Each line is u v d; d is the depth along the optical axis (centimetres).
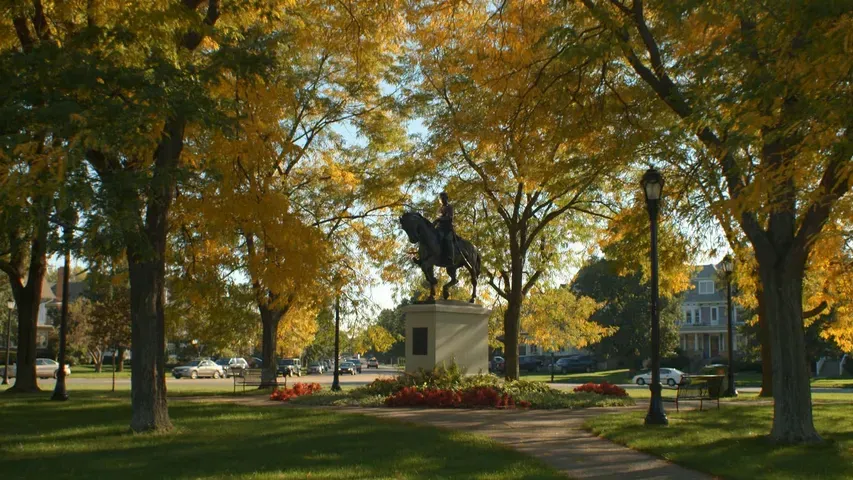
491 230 2927
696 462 1105
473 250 2347
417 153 2888
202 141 1530
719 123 1214
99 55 1193
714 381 1977
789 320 1345
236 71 1322
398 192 2973
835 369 7175
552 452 1220
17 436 1387
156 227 1481
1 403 2311
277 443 1259
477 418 1736
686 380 1931
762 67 1084
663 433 1431
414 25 1673
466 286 3334
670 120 1678
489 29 1572
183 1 1468
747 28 1285
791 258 1337
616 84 1698
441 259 2212
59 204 906
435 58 2512
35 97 1080
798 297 1354
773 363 1359
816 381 5672
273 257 1605
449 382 2119
